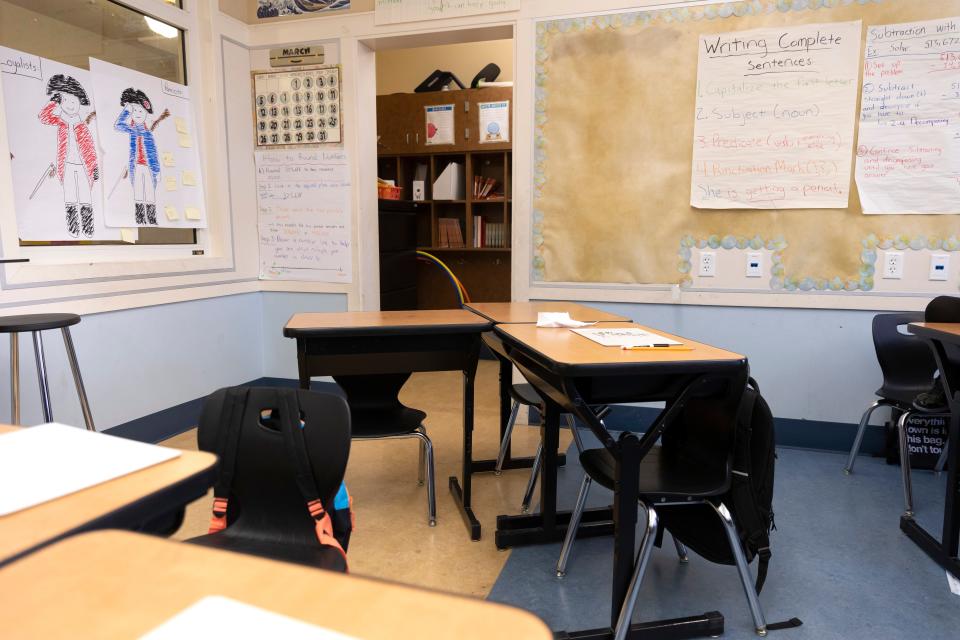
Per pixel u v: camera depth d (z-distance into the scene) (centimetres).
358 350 217
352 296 394
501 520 226
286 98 391
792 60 302
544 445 221
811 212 309
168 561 60
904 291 302
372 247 407
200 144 364
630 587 158
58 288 270
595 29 329
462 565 207
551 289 354
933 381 268
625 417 347
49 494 75
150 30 330
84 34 289
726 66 312
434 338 224
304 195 395
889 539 225
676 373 153
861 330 311
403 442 334
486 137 548
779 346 323
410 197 604
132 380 312
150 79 326
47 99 270
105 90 299
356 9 371
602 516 238
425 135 564
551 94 341
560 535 224
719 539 174
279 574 58
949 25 281
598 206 341
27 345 258
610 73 330
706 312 333
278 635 47
